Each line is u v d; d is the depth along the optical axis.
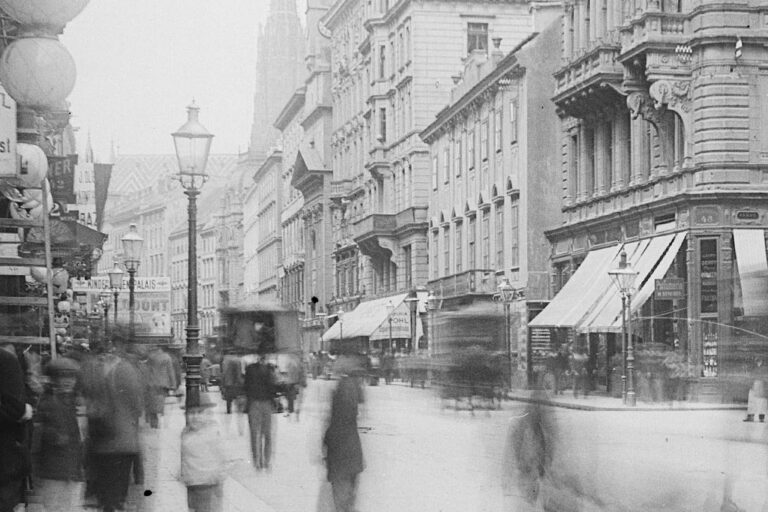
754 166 39.09
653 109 42.22
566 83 48.44
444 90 75.50
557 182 53.88
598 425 29.72
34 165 14.22
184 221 185.75
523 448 12.62
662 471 18.98
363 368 13.52
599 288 44.47
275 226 135.38
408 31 77.19
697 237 39.19
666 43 40.19
